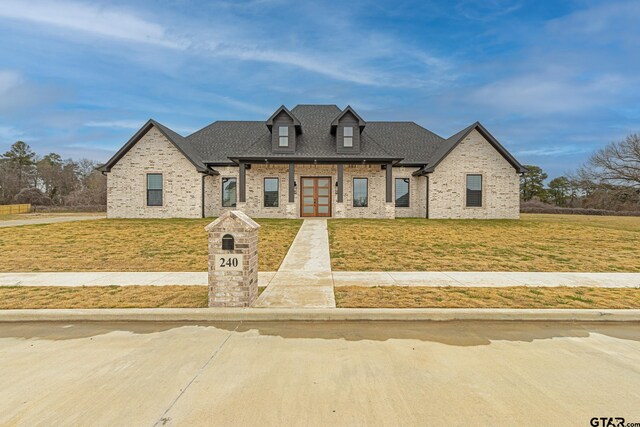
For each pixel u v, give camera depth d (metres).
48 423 2.68
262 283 6.96
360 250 10.42
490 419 2.74
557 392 3.17
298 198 20.56
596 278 7.52
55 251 10.21
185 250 10.42
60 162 72.50
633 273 8.04
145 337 4.46
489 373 3.52
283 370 3.56
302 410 2.84
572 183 49.03
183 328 4.80
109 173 19.00
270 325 4.93
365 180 20.78
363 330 4.74
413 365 3.69
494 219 18.95
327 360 3.80
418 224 15.75
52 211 44.91
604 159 38.72
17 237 12.26
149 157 19.05
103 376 3.42
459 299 5.87
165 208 19.06
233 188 20.86
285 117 19.77
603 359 3.86
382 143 22.91
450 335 4.56
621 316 5.15
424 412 2.82
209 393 3.11
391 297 5.98
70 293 6.21
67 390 3.16
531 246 11.25
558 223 16.86
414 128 24.41
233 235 5.42
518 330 4.75
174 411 2.83
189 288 6.59
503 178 19.48
